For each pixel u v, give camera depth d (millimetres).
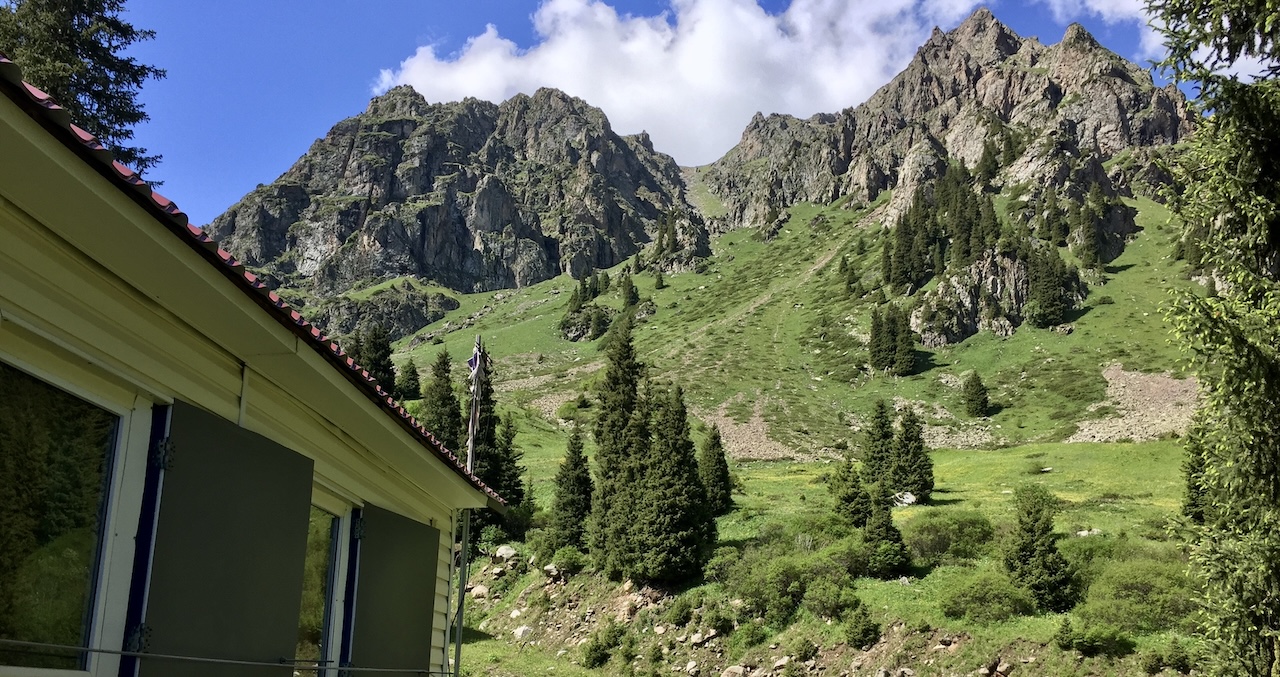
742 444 88188
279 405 7051
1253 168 8680
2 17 30094
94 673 4848
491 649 37406
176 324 5746
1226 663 8961
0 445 4445
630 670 33406
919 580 34031
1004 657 27500
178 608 5355
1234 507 8906
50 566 4688
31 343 4602
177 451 5465
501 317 183125
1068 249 137750
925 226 148500
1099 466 60938
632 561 39312
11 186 4371
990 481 58938
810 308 147000
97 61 32500
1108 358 104062
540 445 74062
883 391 107750
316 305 198375
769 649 32469
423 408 56688
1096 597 28531
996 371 108562
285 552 6574
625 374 49188
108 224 4746
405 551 9469
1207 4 8641
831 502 49875
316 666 7227
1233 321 8344
